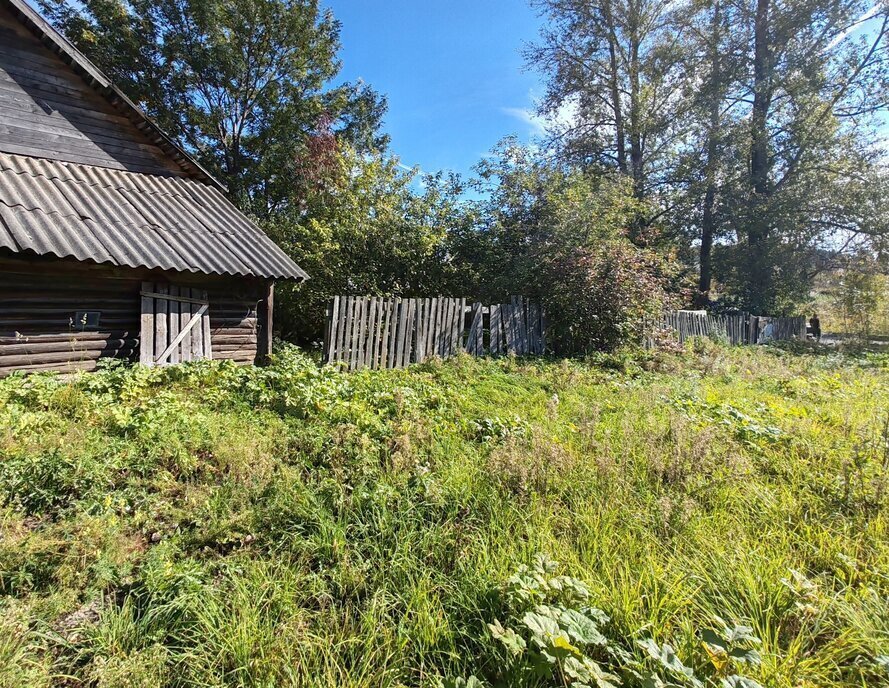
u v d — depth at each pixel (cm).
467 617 216
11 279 590
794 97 1900
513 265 1150
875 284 1967
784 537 271
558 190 1206
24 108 731
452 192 1279
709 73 1975
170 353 708
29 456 327
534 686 173
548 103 2142
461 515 305
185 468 354
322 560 259
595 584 221
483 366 829
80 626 212
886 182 1781
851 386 723
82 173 763
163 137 862
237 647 193
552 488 333
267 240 845
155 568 237
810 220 1884
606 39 2000
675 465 350
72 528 265
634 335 1090
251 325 824
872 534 277
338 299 766
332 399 521
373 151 1585
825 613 206
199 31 1797
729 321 1590
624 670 174
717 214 2052
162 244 689
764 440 428
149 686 179
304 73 1994
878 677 183
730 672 177
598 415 485
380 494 313
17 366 593
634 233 1844
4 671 179
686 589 222
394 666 189
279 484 328
